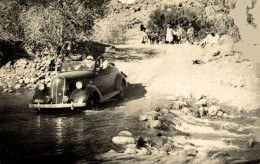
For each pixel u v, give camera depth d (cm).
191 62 1278
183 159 498
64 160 509
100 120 741
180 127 685
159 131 647
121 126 688
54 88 840
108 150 551
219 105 866
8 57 1464
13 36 1489
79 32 1518
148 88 1077
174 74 1153
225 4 1456
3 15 1501
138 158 507
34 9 1505
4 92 1137
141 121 723
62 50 1466
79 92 840
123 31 2338
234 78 993
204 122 720
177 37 1953
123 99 979
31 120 759
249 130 652
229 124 696
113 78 984
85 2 1522
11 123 734
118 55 1606
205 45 1499
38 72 1335
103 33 2219
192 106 855
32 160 512
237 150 547
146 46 1909
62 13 1459
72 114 808
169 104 873
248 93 905
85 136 626
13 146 577
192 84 1032
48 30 1450
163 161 493
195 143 588
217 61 1207
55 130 671
